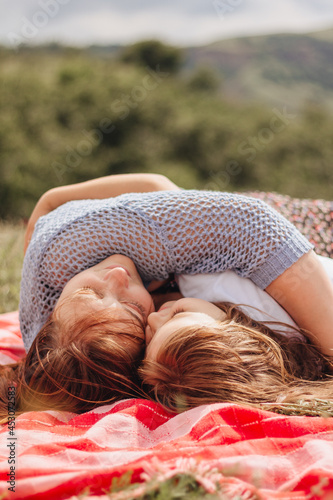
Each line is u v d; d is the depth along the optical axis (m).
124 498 0.71
